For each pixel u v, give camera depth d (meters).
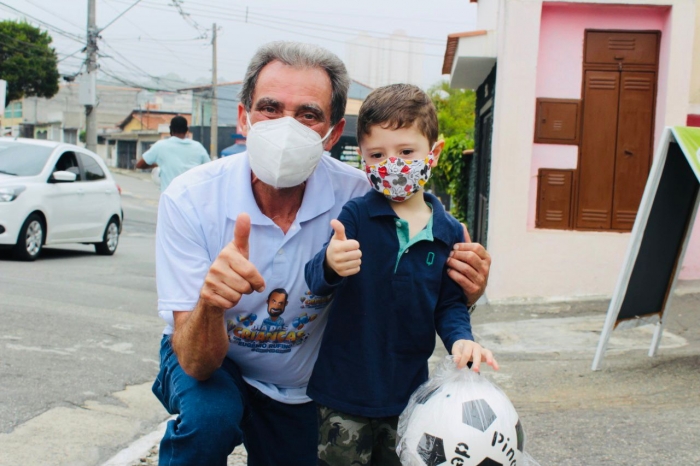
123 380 4.36
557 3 7.09
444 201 17.66
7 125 71.50
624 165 7.23
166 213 2.29
